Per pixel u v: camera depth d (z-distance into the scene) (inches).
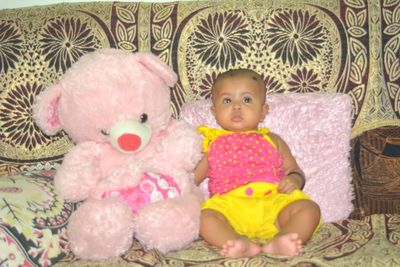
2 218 42.7
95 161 51.1
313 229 48.1
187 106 59.0
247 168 55.7
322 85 58.4
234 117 55.6
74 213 47.5
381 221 51.9
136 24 60.3
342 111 56.5
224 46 59.3
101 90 48.9
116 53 51.9
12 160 59.6
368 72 57.6
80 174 49.3
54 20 60.9
